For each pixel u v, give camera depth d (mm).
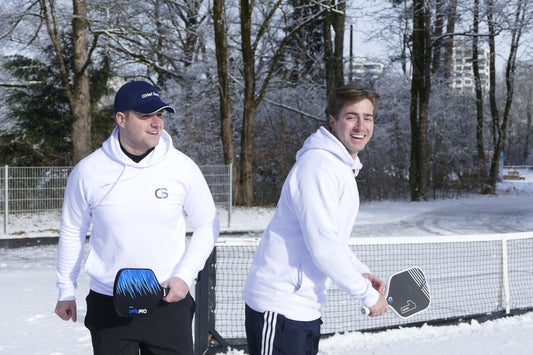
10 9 20500
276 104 25672
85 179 2564
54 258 10750
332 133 2635
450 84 33594
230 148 21891
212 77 26688
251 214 18984
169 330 2584
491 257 9031
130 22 23188
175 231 2658
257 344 2631
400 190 28516
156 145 2588
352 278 2439
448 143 32000
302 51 29672
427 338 5078
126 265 2580
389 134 30203
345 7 23484
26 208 14867
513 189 34906
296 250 2551
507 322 5598
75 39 19859
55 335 5094
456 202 25422
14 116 23578
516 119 68562
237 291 6164
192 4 25781
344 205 2539
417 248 9797
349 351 4691
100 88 24172
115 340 2580
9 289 7270
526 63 30531
